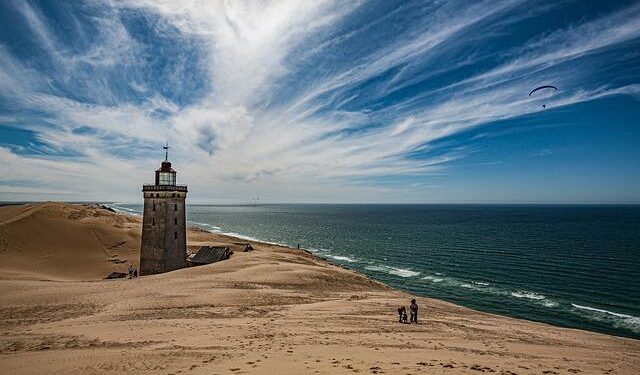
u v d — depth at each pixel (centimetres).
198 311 2869
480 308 4844
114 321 2517
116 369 1477
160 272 4975
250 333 2191
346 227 18412
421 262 8256
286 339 2052
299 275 4628
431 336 2384
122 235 6988
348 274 5294
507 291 5681
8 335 2170
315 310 3083
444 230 15775
